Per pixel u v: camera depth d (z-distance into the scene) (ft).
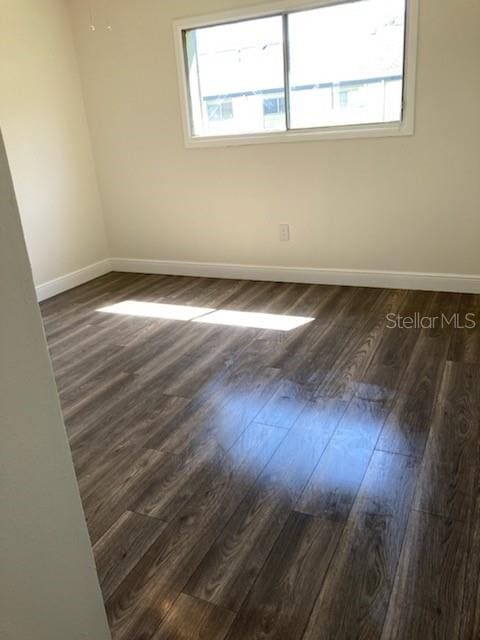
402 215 11.92
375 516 5.56
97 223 15.30
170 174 14.01
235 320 11.27
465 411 7.32
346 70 11.48
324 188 12.42
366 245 12.49
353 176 12.04
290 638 4.33
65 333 11.25
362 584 4.77
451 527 5.33
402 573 4.85
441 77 10.60
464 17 10.08
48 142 13.43
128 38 13.07
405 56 10.74
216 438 7.13
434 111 10.88
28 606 2.56
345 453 6.63
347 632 4.34
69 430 7.55
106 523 5.73
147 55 13.05
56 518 2.67
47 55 13.09
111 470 6.61
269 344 9.93
